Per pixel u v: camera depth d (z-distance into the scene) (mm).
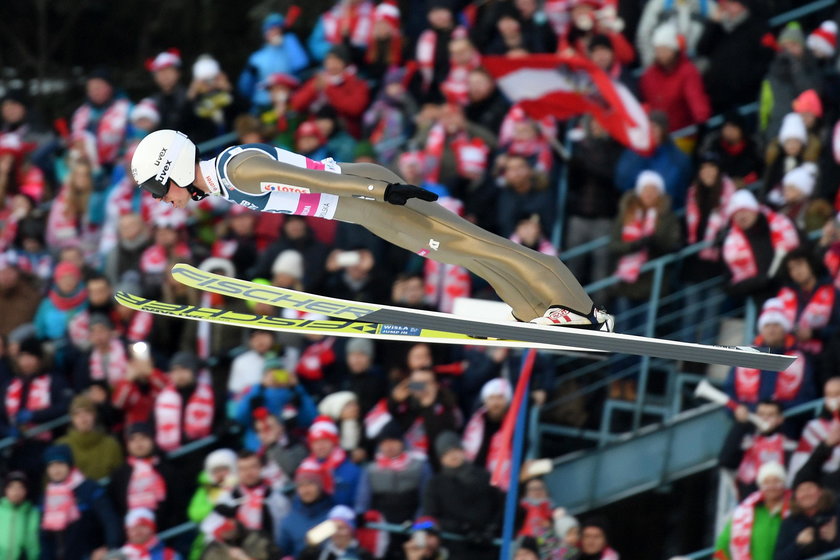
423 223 19922
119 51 54438
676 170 31547
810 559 26266
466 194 32031
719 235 30859
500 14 33625
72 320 31938
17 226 34719
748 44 33375
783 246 29391
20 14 53906
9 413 30781
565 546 26797
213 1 50281
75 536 28266
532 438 28656
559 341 19219
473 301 21609
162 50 52000
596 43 32156
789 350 28641
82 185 34469
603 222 32031
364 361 28953
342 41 35469
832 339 28625
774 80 32031
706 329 31781
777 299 28750
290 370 29781
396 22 34312
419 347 28516
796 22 36031
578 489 30656
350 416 27984
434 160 31578
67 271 32000
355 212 19797
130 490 28250
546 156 32000
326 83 33906
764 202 30906
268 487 27703
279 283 30109
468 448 28094
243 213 32500
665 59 32438
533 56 31781
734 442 28156
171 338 31625
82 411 28922
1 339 31641
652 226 30547
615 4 34031
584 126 32219
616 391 31547
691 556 28547
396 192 17844
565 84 31953
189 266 22000
